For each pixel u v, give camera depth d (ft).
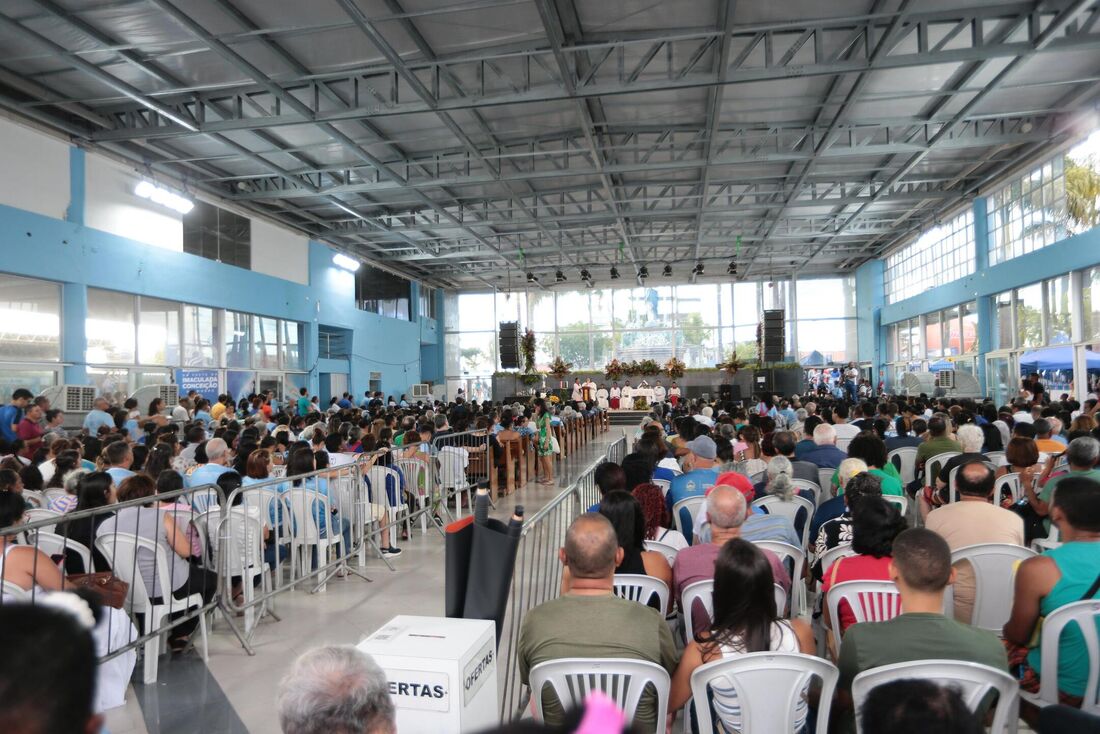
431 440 27.66
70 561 13.32
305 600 17.87
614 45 28.84
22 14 26.55
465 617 7.62
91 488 13.38
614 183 52.44
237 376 52.70
